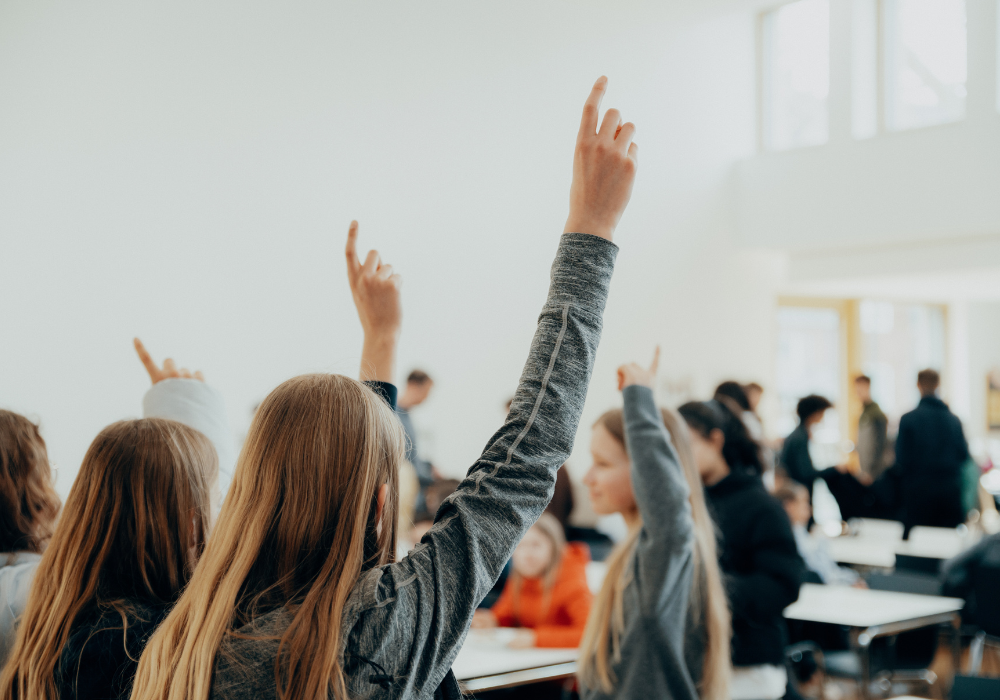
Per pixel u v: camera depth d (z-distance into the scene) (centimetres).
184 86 514
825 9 784
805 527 683
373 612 75
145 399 164
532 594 326
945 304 977
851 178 732
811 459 703
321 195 561
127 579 110
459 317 621
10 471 146
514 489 83
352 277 125
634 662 158
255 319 534
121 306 487
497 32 643
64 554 110
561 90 680
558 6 678
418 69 603
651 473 160
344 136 571
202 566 81
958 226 670
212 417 164
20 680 104
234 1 532
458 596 78
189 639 76
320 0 563
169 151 507
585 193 92
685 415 247
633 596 160
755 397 678
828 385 899
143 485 112
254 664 73
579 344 88
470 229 628
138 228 495
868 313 927
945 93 704
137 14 499
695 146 779
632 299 731
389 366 121
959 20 698
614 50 716
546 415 85
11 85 459
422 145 605
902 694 453
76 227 475
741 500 234
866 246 750
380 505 83
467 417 624
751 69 827
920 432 673
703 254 782
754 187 794
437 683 78
